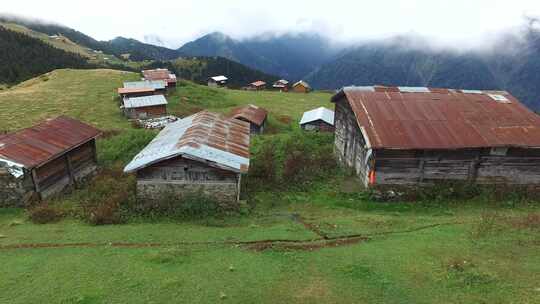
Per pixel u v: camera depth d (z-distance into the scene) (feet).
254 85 354.54
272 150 92.07
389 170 65.87
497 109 74.64
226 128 78.02
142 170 58.80
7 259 40.86
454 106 74.84
